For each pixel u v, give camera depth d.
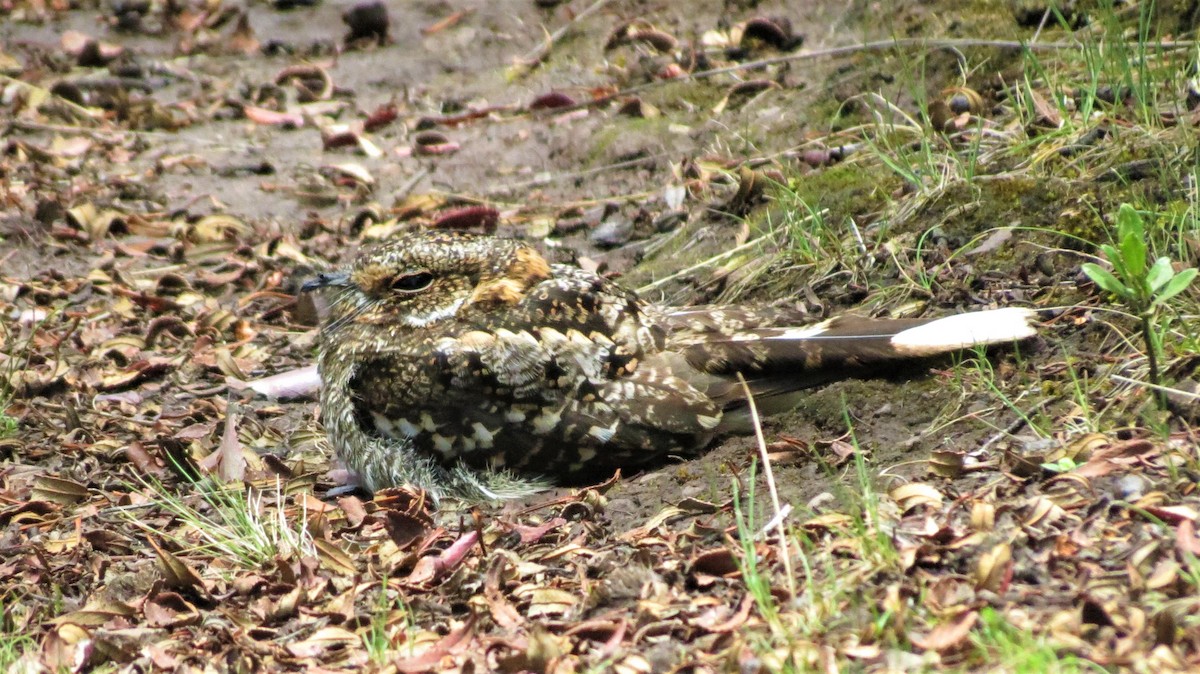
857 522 6.90
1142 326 8.38
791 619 6.45
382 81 18.06
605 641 6.66
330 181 15.39
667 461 9.04
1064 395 8.41
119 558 8.44
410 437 9.17
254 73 18.69
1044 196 10.45
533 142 15.51
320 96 17.75
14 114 17.19
